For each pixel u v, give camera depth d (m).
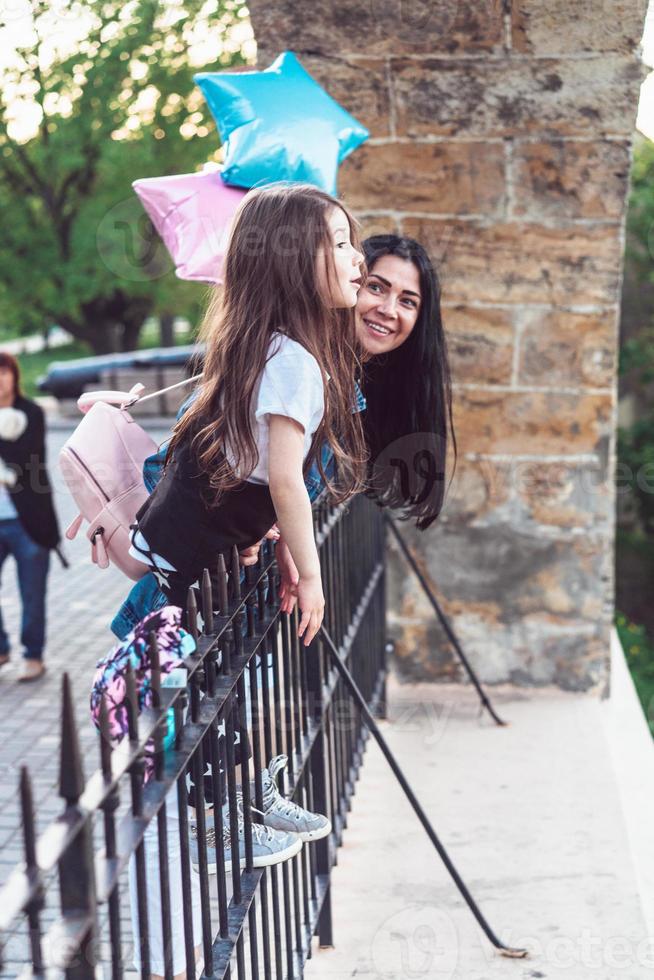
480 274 4.86
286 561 2.43
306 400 1.99
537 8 4.41
